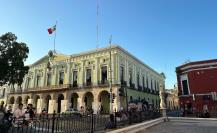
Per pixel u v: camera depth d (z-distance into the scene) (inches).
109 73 1376.7
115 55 1392.7
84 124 401.4
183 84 1138.7
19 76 1213.1
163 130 558.3
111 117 515.2
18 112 508.7
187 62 1134.4
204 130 551.2
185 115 945.5
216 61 1026.1
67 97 1513.3
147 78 1975.9
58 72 1667.1
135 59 1679.4
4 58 1141.7
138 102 1369.3
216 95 983.0
